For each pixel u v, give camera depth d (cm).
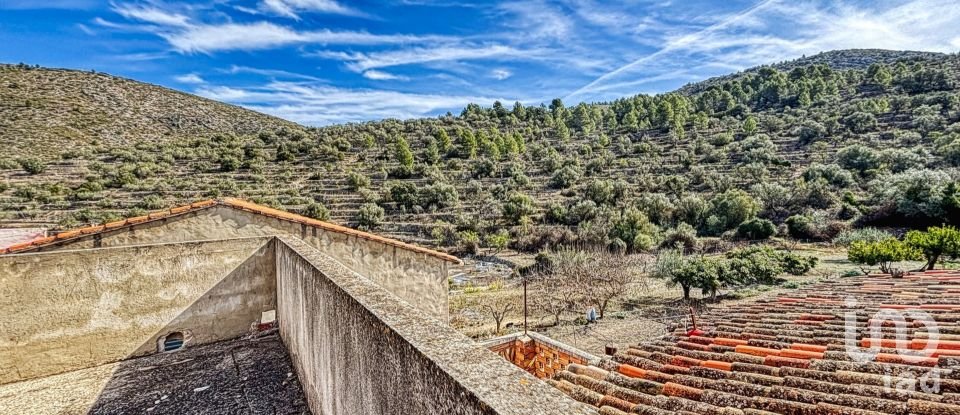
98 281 388
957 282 571
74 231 459
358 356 197
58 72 6988
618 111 7956
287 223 534
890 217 2900
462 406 112
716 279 1775
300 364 341
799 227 2944
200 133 6475
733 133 5606
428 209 3997
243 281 454
